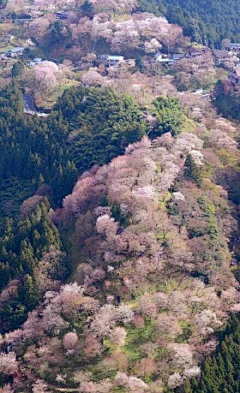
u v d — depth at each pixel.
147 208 125.75
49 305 112.75
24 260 124.88
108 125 164.25
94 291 114.31
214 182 145.00
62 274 124.25
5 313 116.94
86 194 139.38
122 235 119.38
